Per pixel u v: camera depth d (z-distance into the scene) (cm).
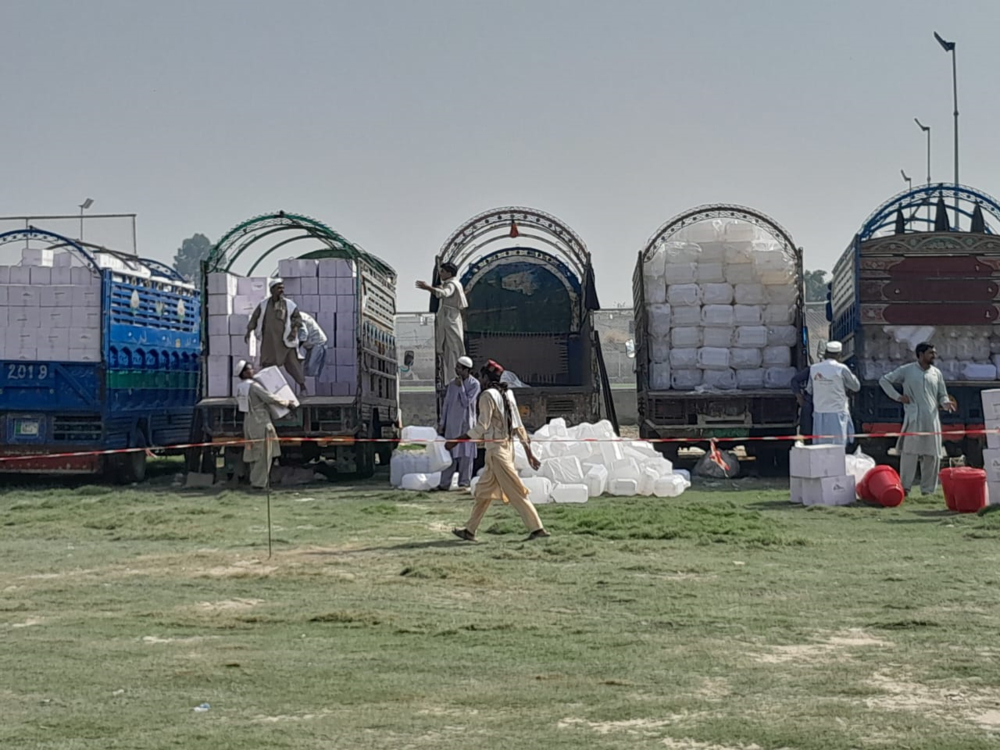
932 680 685
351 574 1085
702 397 2131
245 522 1494
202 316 2128
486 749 563
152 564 1163
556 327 2688
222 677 703
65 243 2236
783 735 575
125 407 2159
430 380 4241
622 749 560
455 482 1898
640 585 1009
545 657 755
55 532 1423
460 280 2670
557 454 1772
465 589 1003
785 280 2169
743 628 837
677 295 2164
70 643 803
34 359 2070
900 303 2097
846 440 1864
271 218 2138
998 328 2108
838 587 992
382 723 607
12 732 594
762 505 1628
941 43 3384
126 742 577
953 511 1532
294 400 1994
